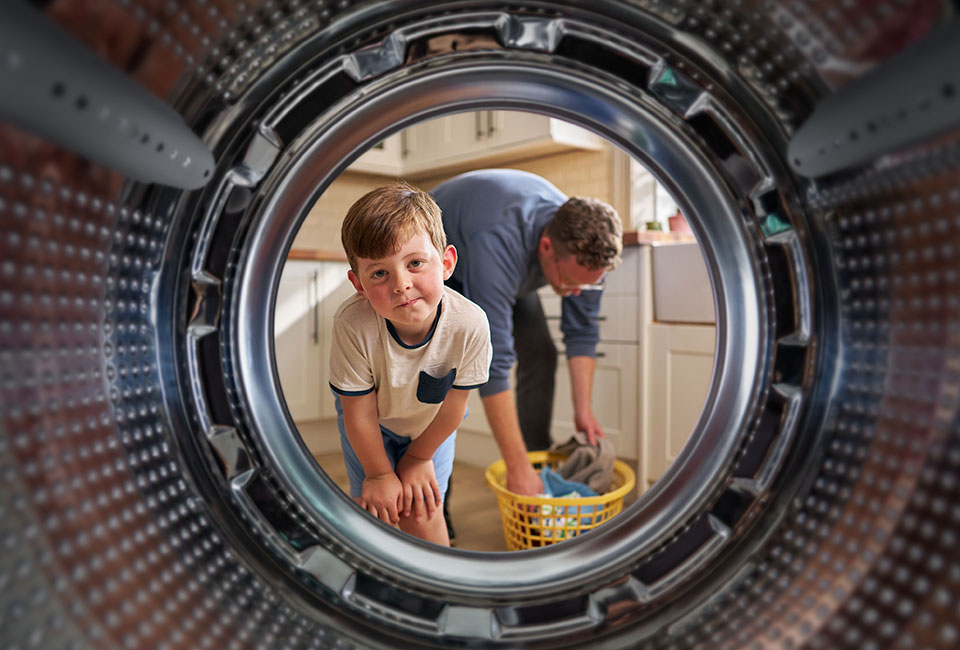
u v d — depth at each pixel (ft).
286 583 2.18
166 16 1.50
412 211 2.73
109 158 1.35
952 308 1.69
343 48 1.97
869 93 1.42
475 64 2.12
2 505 1.45
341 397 3.23
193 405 2.10
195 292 2.08
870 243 1.89
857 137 1.52
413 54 2.05
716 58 1.94
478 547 4.61
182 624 1.80
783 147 1.99
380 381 3.22
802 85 1.81
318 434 6.62
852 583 1.85
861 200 1.84
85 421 1.70
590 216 3.97
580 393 5.26
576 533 4.29
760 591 2.09
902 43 1.44
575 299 5.09
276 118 2.01
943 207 1.63
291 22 1.79
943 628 1.60
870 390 1.95
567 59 2.10
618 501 4.62
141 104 1.37
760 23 1.75
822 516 2.02
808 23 1.64
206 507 2.05
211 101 1.83
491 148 6.89
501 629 2.30
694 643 2.12
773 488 2.17
